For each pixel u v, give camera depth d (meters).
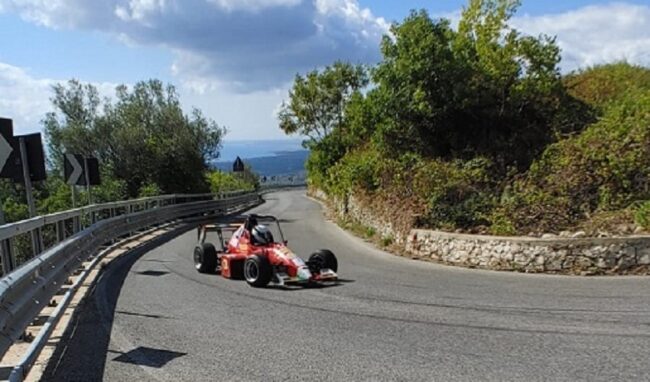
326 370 5.83
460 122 19.03
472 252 12.91
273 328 7.54
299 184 86.38
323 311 8.51
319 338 7.04
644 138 14.21
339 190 26.58
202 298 9.52
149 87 35.19
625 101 16.73
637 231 11.88
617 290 9.66
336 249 16.36
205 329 7.52
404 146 19.73
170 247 16.89
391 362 6.05
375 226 19.00
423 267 12.88
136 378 5.67
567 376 5.54
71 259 9.67
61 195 24.16
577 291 9.70
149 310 8.64
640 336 6.86
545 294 9.52
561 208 13.34
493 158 17.58
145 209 22.09
